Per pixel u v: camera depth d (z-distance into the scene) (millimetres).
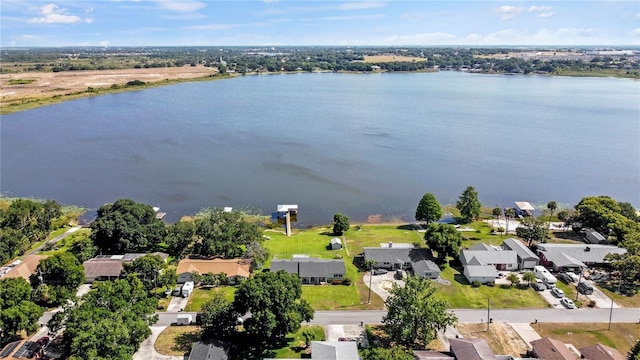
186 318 79875
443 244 103438
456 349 68625
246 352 73000
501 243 116312
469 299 89750
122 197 147625
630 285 94375
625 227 112250
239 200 147000
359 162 186250
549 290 93312
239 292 74500
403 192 155750
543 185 162375
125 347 64500
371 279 97625
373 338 77062
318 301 88875
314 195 152375
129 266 89625
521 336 77875
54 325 71062
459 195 153375
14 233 104438
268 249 111062
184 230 105688
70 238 115375
